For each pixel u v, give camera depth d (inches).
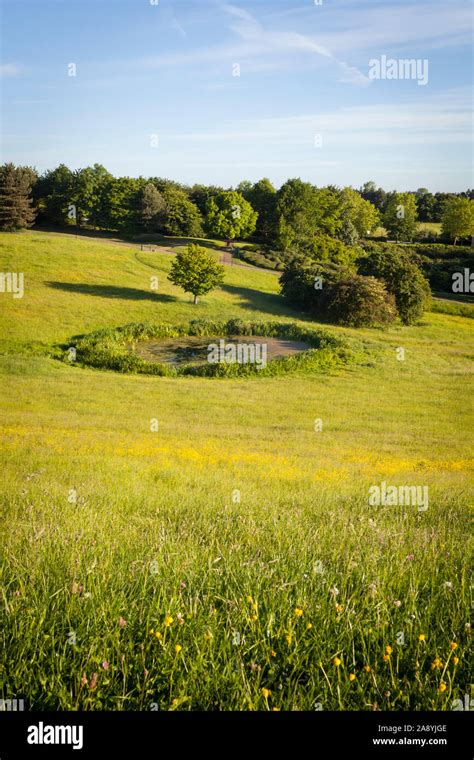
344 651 155.0
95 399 1307.8
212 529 299.3
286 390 1493.6
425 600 185.9
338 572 204.5
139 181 4562.0
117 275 2743.6
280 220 4035.4
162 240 4052.7
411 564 213.2
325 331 2041.1
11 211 3855.8
